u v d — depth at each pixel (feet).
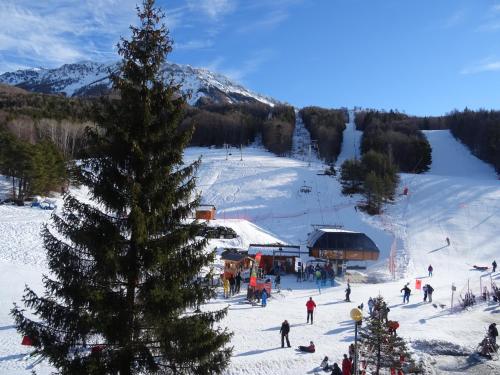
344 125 592.19
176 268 39.22
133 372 38.34
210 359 40.75
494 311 117.39
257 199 278.46
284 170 337.31
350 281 151.74
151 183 38.83
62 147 302.04
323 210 261.85
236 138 533.55
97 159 39.17
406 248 203.72
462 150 443.73
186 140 40.32
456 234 218.38
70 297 37.17
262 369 69.36
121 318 38.19
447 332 98.32
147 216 37.91
